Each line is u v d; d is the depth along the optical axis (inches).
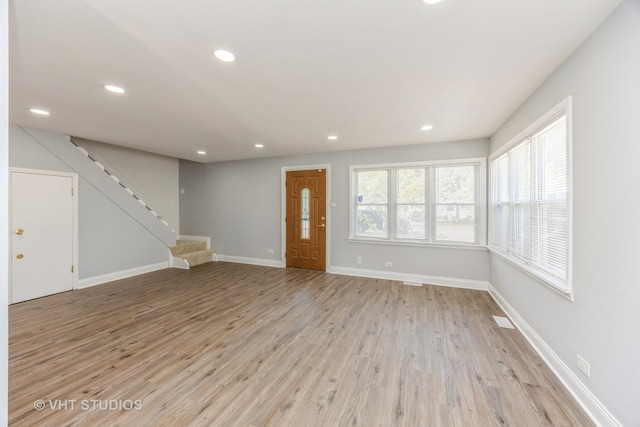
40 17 58.9
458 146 168.2
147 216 208.4
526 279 104.7
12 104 110.0
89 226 171.5
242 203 238.8
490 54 74.4
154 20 60.6
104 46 70.9
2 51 42.1
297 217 217.9
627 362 55.2
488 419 64.5
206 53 74.4
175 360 88.8
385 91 97.8
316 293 157.8
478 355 92.0
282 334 107.4
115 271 186.4
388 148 186.2
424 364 86.9
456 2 55.0
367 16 59.1
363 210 198.7
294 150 199.2
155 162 241.0
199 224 257.0
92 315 125.4
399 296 152.4
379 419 64.5
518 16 59.1
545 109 88.7
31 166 144.8
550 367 84.4
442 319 121.4
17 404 68.5
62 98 104.1
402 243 183.3
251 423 63.0
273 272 207.3
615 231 58.5
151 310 132.0
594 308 65.1
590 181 66.6
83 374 81.1
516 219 117.7
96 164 175.5
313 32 65.1
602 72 61.7
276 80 89.9
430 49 72.2
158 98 104.3
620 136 56.9
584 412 66.7
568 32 64.9
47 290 151.6
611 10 57.5
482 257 164.7
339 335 106.6
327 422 63.5
